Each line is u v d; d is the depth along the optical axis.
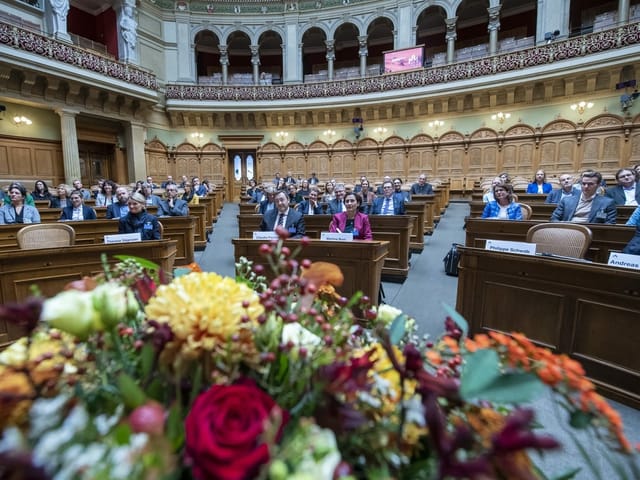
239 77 17.27
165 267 3.48
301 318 0.72
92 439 0.47
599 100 11.51
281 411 0.53
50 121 12.17
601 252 3.85
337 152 16.12
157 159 15.72
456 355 0.73
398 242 4.91
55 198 7.04
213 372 0.60
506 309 2.71
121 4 13.52
